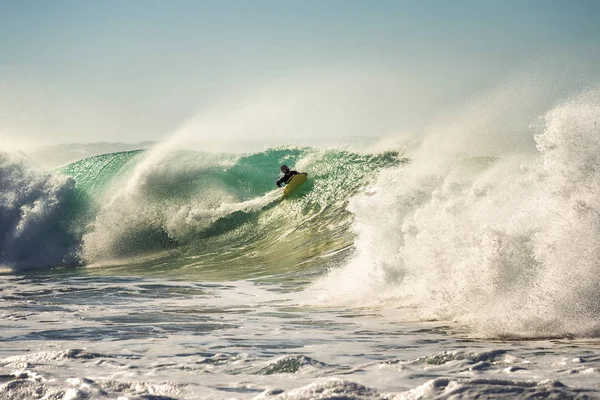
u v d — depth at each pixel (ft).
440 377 41.83
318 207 193.26
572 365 47.09
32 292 123.34
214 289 123.95
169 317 86.99
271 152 238.48
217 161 229.45
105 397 40.40
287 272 146.10
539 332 65.77
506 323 68.69
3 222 209.67
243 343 64.64
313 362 50.11
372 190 123.85
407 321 79.77
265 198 209.05
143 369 50.49
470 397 34.50
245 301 105.91
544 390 35.37
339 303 98.78
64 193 216.33
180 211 206.59
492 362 48.96
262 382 44.68
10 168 220.23
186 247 196.03
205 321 82.69
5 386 42.29
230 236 195.62
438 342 63.52
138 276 154.61
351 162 211.82
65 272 177.68
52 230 208.85
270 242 182.29
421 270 97.81
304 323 79.92
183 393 41.42
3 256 204.74
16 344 64.85
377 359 54.39
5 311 94.99
